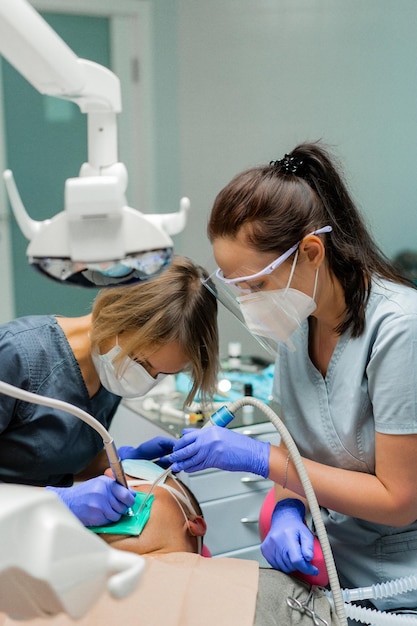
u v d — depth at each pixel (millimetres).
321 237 1192
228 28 3002
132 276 722
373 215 3035
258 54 3018
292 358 1421
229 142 3104
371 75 2990
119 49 3008
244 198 1151
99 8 2932
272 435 2305
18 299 3074
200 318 1339
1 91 2883
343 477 1239
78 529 564
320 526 1141
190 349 1338
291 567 1229
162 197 3137
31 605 577
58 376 1444
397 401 1183
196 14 2990
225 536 2262
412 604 1305
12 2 585
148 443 1638
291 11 2963
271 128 3086
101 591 592
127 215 661
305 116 3055
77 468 1558
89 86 657
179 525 1345
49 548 527
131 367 1359
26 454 1454
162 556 1234
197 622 1047
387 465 1204
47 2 2865
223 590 1120
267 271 1156
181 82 3053
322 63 2994
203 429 1314
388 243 3053
